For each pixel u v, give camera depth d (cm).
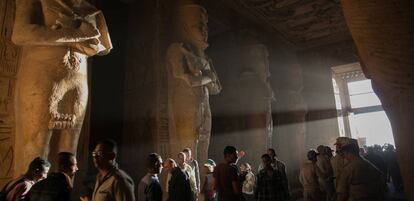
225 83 1022
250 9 1061
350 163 322
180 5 734
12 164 419
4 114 422
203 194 562
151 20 728
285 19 1141
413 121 167
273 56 1230
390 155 1001
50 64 368
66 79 374
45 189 231
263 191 446
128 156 696
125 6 815
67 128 373
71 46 388
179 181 366
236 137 964
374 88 205
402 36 172
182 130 627
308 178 584
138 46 745
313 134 1334
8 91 431
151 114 669
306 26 1202
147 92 692
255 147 915
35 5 386
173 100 648
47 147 361
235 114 980
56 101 364
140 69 725
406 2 172
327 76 1350
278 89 1218
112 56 801
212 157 1000
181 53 647
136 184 660
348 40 1312
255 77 964
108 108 773
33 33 361
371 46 186
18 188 254
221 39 1055
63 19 381
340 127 1587
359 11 192
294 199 982
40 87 359
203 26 706
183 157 508
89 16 417
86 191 287
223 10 987
